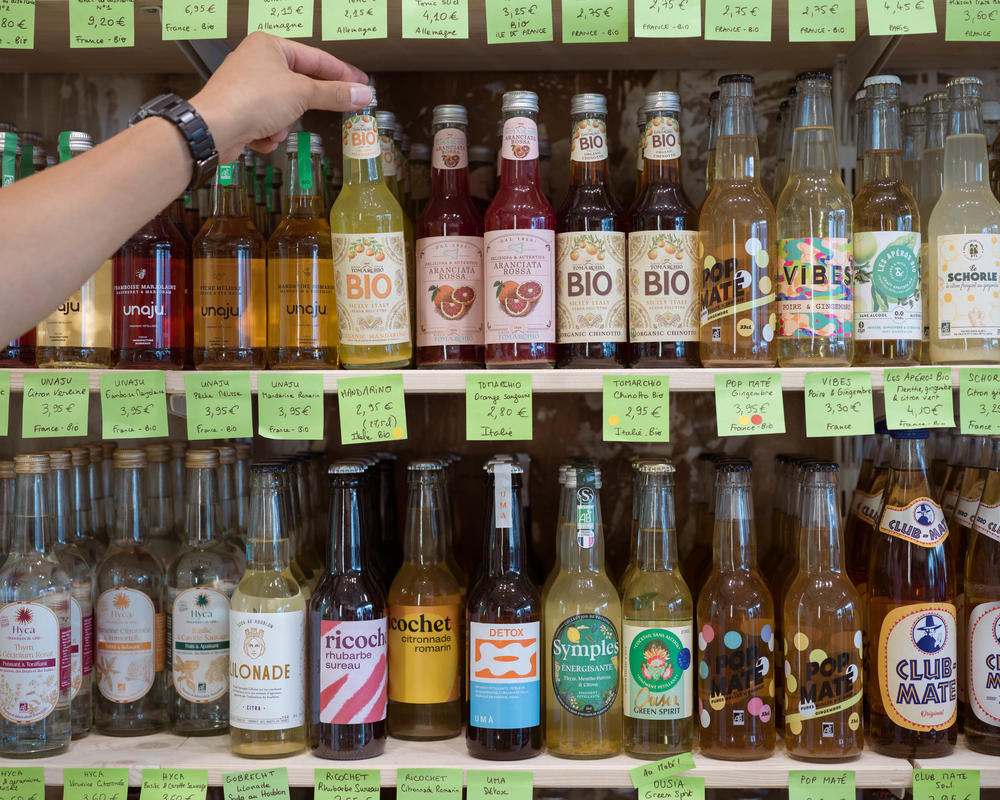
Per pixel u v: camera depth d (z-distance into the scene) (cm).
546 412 150
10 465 129
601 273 113
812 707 111
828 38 112
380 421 111
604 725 112
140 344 114
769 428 109
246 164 133
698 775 110
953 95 116
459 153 119
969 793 109
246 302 115
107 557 126
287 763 111
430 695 118
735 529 115
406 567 121
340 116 147
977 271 111
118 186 78
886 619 114
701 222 114
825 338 111
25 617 115
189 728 121
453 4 112
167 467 139
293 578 117
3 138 117
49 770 111
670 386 110
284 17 111
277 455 150
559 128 147
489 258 113
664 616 113
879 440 138
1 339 71
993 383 110
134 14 121
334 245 114
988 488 119
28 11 115
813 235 112
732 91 114
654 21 111
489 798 109
